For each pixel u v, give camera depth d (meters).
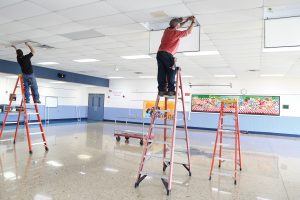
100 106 15.62
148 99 13.98
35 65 9.91
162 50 3.44
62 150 6.21
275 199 3.46
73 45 6.29
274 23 3.97
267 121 11.29
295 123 10.85
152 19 4.29
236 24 4.30
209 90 12.42
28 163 4.83
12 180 3.83
